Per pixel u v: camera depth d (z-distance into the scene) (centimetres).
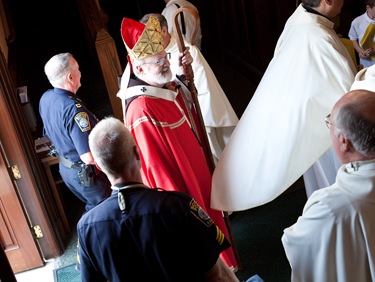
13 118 355
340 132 187
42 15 898
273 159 299
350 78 282
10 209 364
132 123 290
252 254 350
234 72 624
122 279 198
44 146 401
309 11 294
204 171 313
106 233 195
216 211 319
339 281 200
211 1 657
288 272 331
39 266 384
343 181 190
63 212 406
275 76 302
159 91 292
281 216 377
